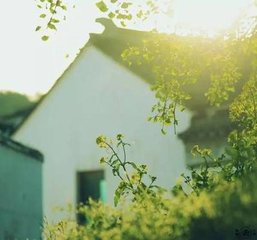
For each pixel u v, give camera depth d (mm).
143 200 5137
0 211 15555
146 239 3797
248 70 10109
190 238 3469
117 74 23344
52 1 7328
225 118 19078
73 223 6062
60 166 24234
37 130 25047
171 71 7996
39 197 18000
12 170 16422
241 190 3396
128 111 22797
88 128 23844
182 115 20750
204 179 5805
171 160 20906
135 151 22141
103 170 22859
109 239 4254
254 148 5770
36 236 17531
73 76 24531
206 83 21156
